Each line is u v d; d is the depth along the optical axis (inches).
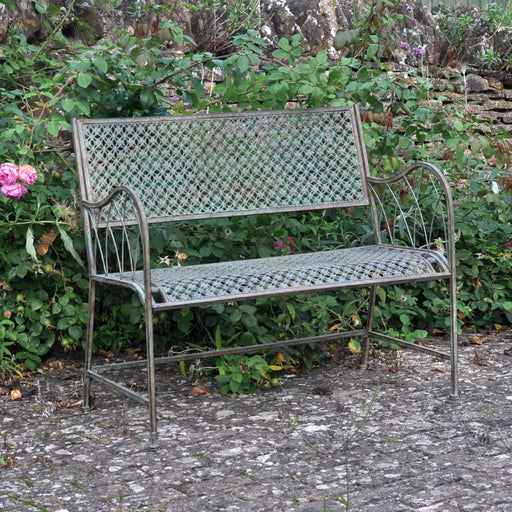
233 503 101.8
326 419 134.3
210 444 123.3
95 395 150.5
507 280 199.3
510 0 276.8
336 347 174.6
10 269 161.3
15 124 160.2
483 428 128.3
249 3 219.9
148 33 169.0
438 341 189.8
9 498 104.6
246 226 176.2
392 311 182.4
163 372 165.8
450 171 204.2
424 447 120.1
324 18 230.4
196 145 159.8
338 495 103.4
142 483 108.9
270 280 136.0
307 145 168.4
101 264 172.9
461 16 269.6
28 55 181.8
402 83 197.9
